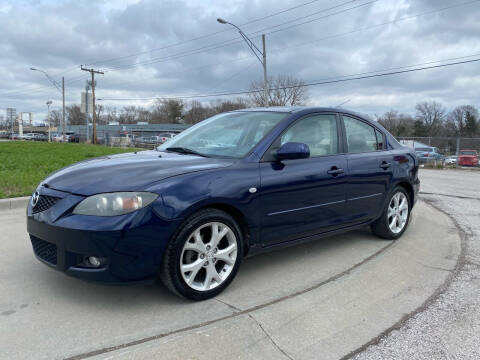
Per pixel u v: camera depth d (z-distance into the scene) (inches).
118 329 104.3
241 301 123.5
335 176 157.9
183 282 116.3
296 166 144.9
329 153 162.4
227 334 103.3
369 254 174.2
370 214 180.2
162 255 111.8
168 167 123.0
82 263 109.6
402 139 1013.8
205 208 120.3
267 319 112.4
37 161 481.4
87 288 128.7
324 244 187.8
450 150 955.3
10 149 740.7
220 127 163.9
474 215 271.9
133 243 106.7
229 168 127.6
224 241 129.0
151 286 132.0
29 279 134.4
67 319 108.8
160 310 115.3
